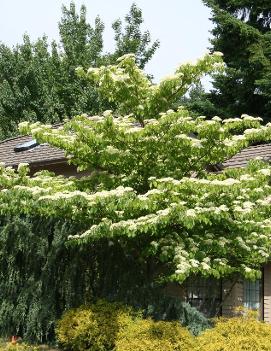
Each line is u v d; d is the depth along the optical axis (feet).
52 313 37.91
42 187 35.14
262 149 53.78
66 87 100.12
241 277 41.78
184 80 34.32
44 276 38.86
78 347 34.27
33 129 33.19
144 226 30.25
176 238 33.86
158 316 35.17
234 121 32.73
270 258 40.22
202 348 29.58
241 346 29.27
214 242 32.91
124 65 34.81
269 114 80.69
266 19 84.48
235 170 34.30
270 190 32.76
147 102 34.42
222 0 84.99
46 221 39.88
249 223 32.86
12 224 40.50
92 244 38.63
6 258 40.27
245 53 80.53
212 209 30.71
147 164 34.32
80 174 51.67
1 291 40.09
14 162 55.11
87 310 35.06
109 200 31.04
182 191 31.76
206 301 42.09
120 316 33.86
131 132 32.09
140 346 30.19
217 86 82.84
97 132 33.35
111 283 37.52
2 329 39.58
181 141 32.32
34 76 96.32
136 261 37.40
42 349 36.70
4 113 95.40
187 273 30.83
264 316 43.88
